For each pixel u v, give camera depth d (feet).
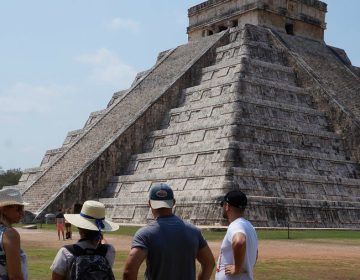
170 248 23.26
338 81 182.09
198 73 185.06
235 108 146.72
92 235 24.14
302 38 203.62
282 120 153.99
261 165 138.21
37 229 126.93
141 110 171.01
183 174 139.95
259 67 168.45
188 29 223.30
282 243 92.27
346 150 161.58
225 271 26.02
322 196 142.10
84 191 156.25
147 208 140.77
